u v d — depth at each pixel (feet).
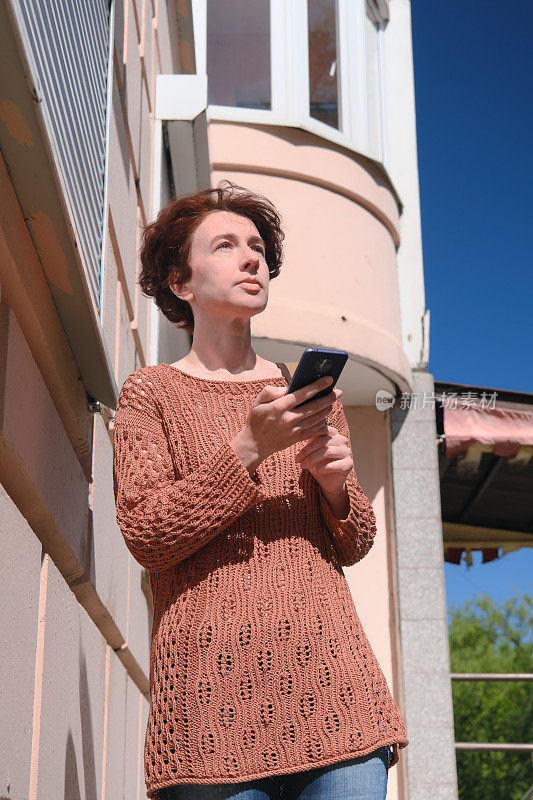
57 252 6.16
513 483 27.14
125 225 11.66
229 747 4.77
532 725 76.23
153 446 5.58
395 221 25.45
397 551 22.66
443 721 21.27
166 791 5.02
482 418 24.08
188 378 5.87
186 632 5.01
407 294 25.59
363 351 22.04
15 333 5.63
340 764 4.81
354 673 4.99
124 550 11.02
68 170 6.63
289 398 5.03
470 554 31.32
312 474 5.55
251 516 5.32
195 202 6.47
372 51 27.12
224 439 5.58
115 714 10.28
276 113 22.94
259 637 4.94
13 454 5.50
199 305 6.12
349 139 24.21
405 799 20.86
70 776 7.41
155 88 16.46
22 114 5.03
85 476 8.38
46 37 5.87
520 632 83.71
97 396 8.13
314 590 5.17
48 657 6.47
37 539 6.18
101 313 8.03
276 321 21.18
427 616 22.08
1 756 5.07
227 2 24.14
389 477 23.50
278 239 6.93
